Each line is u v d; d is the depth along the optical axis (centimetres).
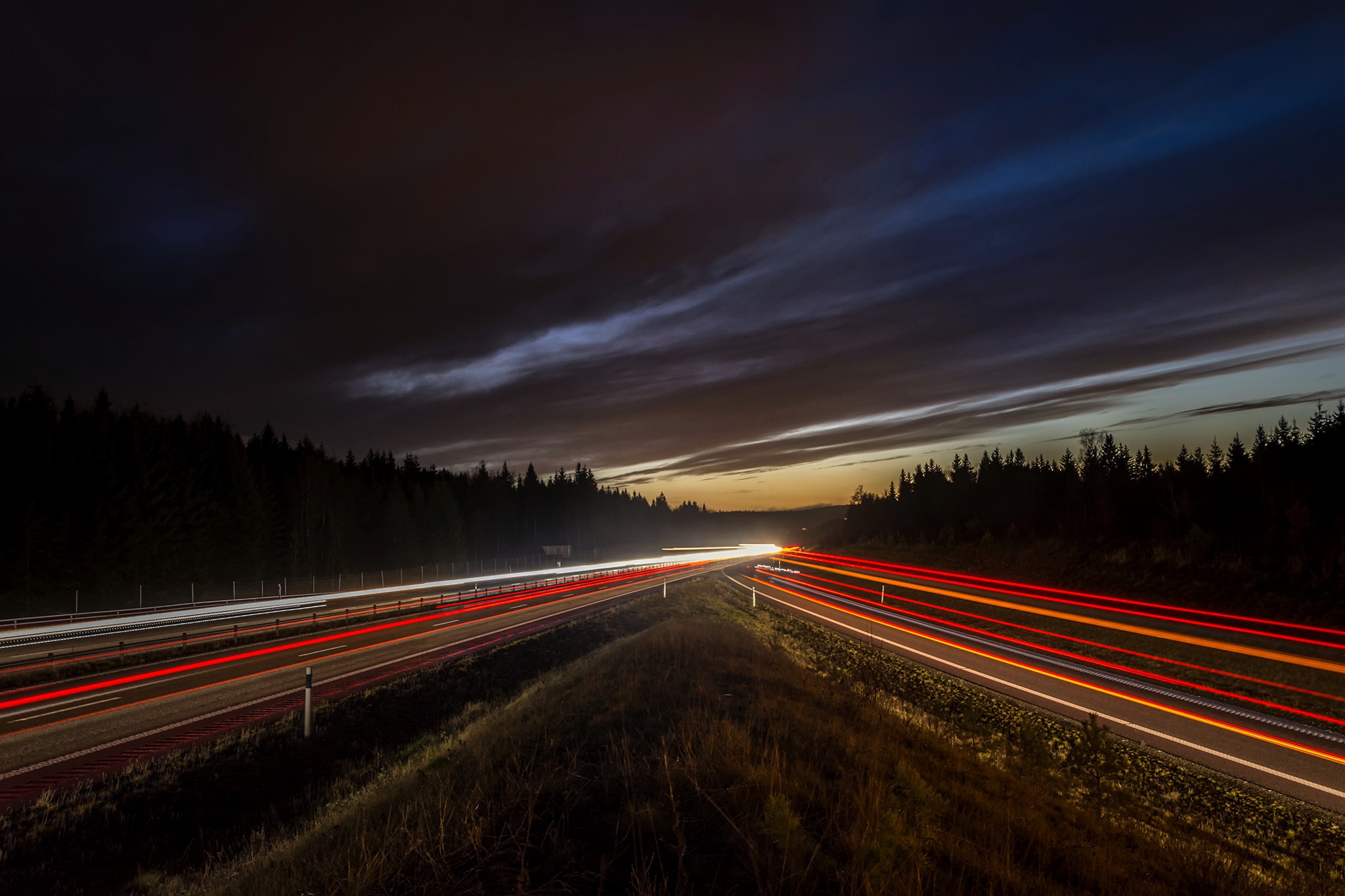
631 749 825
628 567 9169
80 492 4159
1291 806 960
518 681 1722
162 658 1983
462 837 530
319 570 6600
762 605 4034
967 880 493
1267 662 1842
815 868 480
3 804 804
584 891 454
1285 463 3897
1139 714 1478
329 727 1157
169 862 671
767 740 840
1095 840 670
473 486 12144
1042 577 3991
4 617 3609
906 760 841
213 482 5503
